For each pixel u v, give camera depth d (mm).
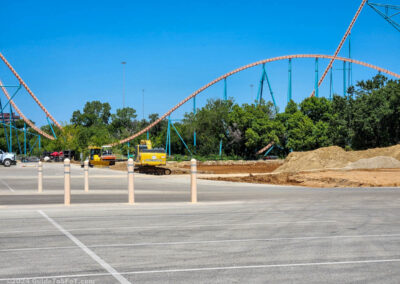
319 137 95375
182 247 8297
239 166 81250
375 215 12641
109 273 6449
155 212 13648
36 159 95938
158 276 6270
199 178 34344
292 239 9055
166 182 30344
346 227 10562
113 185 27641
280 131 101500
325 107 100625
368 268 6711
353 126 69188
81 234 9742
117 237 9352
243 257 7449
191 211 13844
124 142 118062
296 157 48375
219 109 114562
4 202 16984
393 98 64188
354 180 28109
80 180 32531
